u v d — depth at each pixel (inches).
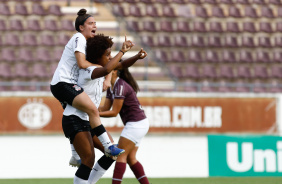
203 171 1482.5
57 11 2065.7
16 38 1941.4
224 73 1968.5
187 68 1961.1
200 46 2044.8
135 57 698.2
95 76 618.2
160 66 1945.1
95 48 631.2
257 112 1514.5
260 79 1977.1
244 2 2213.3
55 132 1414.9
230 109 1502.2
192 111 1486.2
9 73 1819.6
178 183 1178.6
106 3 2119.8
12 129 1400.1
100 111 785.6
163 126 1471.5
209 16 2145.7
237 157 1336.1
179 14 2139.5
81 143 638.5
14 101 1402.6
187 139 1485.0
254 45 2084.2
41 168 1407.5
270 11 2196.1
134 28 2060.8
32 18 2017.7
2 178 1347.2
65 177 1390.3
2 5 2030.0
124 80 764.6
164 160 1469.0
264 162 1332.4
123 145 762.8
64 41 1975.9
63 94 627.2
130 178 1278.3
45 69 1861.5
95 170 726.5
